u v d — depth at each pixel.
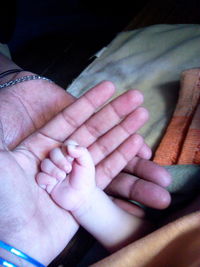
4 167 0.22
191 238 0.20
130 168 0.30
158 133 0.33
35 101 0.33
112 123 0.29
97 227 0.27
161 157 0.30
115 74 0.39
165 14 0.49
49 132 0.28
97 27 0.54
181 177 0.28
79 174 0.26
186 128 0.30
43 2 0.53
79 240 0.30
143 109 0.29
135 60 0.40
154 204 0.27
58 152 0.26
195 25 0.42
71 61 0.49
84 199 0.26
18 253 0.22
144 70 0.38
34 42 0.52
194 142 0.28
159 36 0.42
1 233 0.22
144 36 0.42
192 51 0.38
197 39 0.39
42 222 0.24
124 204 0.30
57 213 0.26
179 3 0.49
